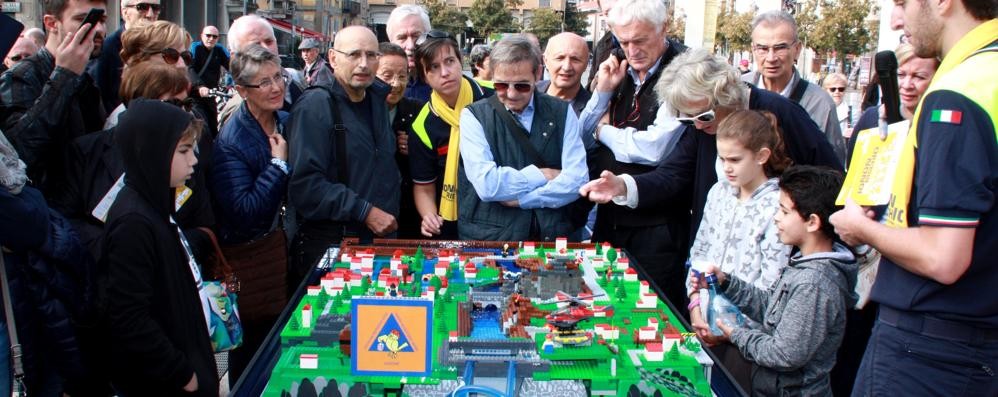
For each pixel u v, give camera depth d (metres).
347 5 43.81
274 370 2.12
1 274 2.28
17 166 2.30
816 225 2.44
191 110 3.31
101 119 3.50
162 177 2.41
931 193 1.94
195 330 2.55
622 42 3.64
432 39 3.80
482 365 2.13
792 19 4.36
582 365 2.18
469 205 3.49
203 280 3.22
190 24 24.41
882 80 2.31
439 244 3.29
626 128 3.64
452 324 2.40
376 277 2.87
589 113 3.83
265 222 3.48
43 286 2.42
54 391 2.60
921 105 2.04
